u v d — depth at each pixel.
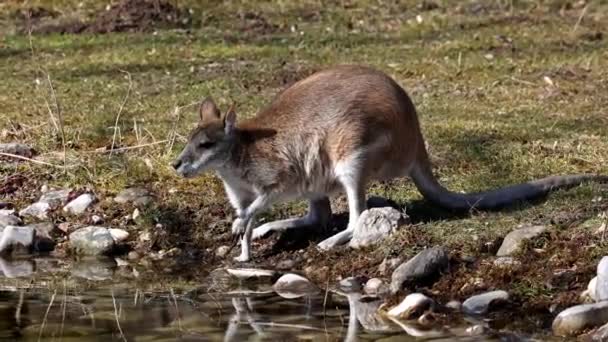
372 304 11.76
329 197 14.01
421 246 12.80
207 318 11.32
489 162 15.59
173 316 11.41
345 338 10.57
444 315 11.27
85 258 13.94
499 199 13.88
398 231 13.05
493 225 13.22
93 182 15.56
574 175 14.16
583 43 23.16
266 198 13.43
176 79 20.77
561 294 11.48
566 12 25.55
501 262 12.18
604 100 19.06
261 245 13.71
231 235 14.06
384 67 21.53
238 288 12.54
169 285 12.70
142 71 21.36
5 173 15.87
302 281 12.47
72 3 26.17
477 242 12.78
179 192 15.08
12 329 10.98
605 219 12.88
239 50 22.81
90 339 10.65
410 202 14.41
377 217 13.16
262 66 21.69
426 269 12.05
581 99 19.19
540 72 20.97
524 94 19.56
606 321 10.61
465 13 25.66
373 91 13.40
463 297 11.71
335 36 24.05
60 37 23.89
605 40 23.36
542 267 12.03
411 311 11.23
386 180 14.77
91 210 14.88
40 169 15.92
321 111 13.31
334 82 13.46
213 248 13.94
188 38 23.80
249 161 13.34
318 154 13.35
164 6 25.16
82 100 19.31
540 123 17.55
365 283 12.41
